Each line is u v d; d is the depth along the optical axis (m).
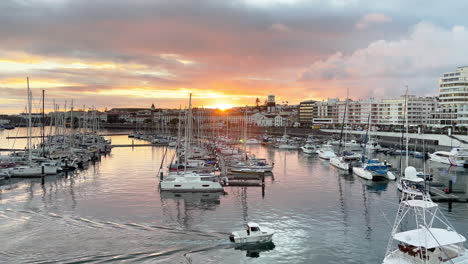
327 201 56.41
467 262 26.89
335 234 41.41
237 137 193.88
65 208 50.62
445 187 66.56
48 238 38.22
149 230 41.19
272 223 45.03
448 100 194.50
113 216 46.78
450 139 137.38
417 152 116.75
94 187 65.75
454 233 28.30
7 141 182.75
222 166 91.81
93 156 106.94
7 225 42.53
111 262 32.59
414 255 27.50
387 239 39.94
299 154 128.75
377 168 76.19
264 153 132.25
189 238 38.75
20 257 33.25
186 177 62.78
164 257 34.00
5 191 62.22
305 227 43.69
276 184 70.19
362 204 54.66
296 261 34.41
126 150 140.38
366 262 34.34
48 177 76.31
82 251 34.75
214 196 59.09
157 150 140.50
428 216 48.06
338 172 86.06
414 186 58.12
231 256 35.03
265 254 35.78
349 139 174.12
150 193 60.78
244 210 50.72
